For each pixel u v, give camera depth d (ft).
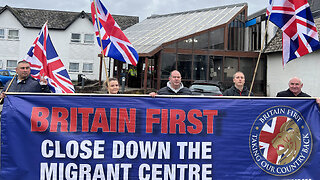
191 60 75.41
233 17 79.51
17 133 14.71
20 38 119.14
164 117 15.17
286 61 18.34
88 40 122.11
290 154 15.40
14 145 14.65
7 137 14.67
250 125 15.39
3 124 14.70
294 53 18.17
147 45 77.46
